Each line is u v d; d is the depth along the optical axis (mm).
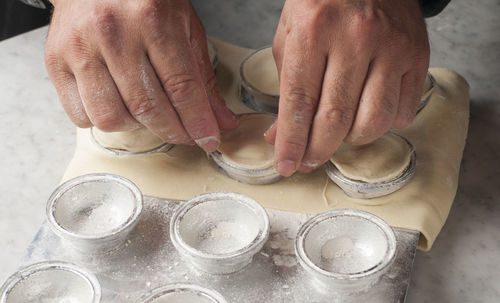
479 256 978
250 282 876
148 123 970
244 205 923
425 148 1098
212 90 1046
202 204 924
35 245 921
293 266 897
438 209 993
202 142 997
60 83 999
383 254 848
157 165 1077
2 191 1098
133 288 868
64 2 994
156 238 941
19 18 1612
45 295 829
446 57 1438
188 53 938
